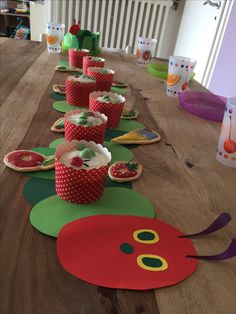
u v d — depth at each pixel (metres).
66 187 0.46
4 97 0.85
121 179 0.54
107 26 2.63
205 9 2.22
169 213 0.48
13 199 0.46
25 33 3.27
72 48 1.28
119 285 0.35
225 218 0.49
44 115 0.77
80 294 0.34
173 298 0.35
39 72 1.10
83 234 0.41
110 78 0.95
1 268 0.35
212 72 2.08
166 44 2.91
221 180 0.60
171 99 1.03
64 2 2.56
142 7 2.58
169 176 0.58
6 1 3.46
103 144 0.67
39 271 0.35
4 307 0.31
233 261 0.40
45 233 0.41
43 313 0.31
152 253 0.40
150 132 0.74
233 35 1.85
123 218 0.45
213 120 0.90
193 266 0.39
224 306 0.34
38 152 0.59
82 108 0.84
